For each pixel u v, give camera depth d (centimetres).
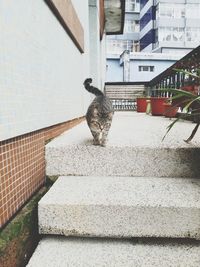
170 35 2589
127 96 947
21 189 144
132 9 2952
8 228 122
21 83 146
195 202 139
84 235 140
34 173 165
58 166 185
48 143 194
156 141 203
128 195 149
